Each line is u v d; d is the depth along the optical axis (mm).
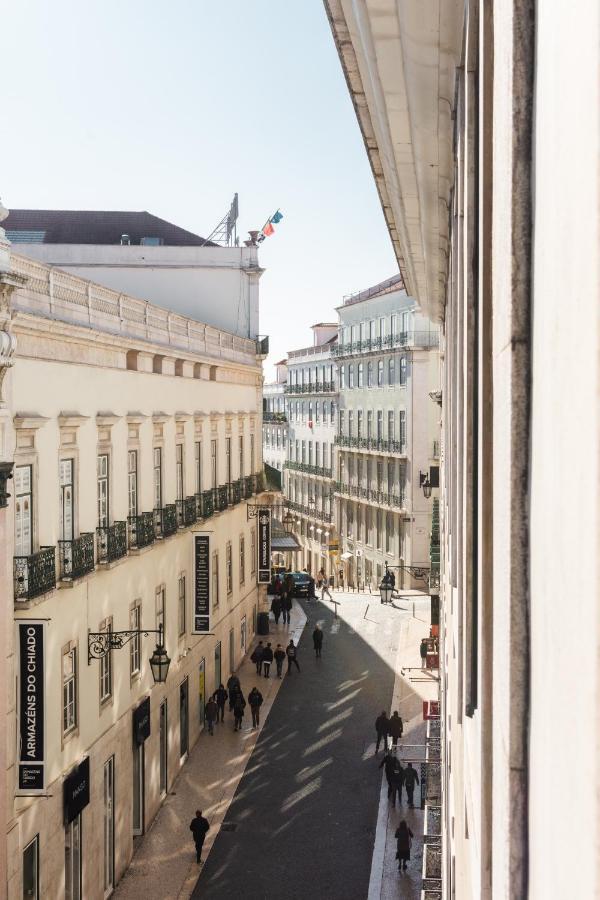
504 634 1812
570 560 1126
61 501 15414
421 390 47000
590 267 1009
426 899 13484
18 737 12945
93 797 16141
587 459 1018
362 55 6422
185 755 23734
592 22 992
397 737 23422
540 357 1489
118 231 39469
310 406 65500
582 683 1030
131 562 18938
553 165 1307
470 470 3859
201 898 16641
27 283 13180
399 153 8688
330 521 60438
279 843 18828
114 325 18609
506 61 1737
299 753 24172
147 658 19984
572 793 1094
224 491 28766
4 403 12758
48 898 13914
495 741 2094
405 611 43125
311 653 35188
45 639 12945
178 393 23969
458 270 5691
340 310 58375
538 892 1505
